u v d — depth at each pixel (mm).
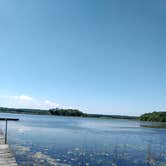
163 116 83812
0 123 44219
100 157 12305
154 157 13000
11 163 7738
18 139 17953
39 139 18672
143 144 18297
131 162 11430
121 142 18828
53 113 114625
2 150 9766
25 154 11898
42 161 10539
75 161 11031
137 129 38656
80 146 15867
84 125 45312
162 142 20281
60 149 14234
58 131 26812
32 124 40812
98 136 22734
